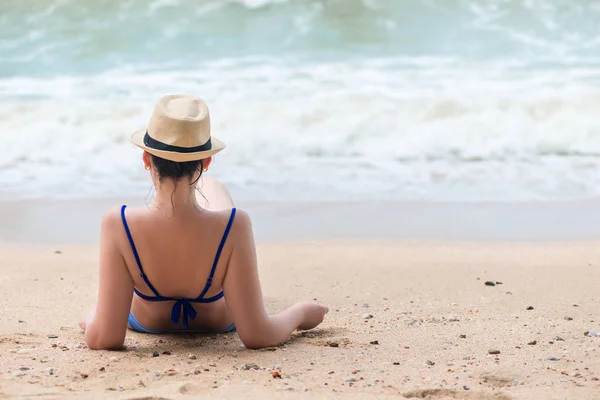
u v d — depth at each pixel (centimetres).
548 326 413
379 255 587
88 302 465
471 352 367
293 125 947
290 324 383
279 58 1218
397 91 1038
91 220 671
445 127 938
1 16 1338
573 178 798
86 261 567
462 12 1353
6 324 412
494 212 698
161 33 1307
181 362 344
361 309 460
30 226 652
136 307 380
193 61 1210
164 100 337
